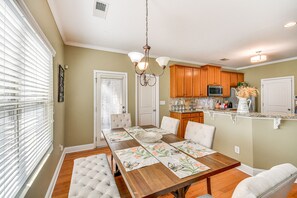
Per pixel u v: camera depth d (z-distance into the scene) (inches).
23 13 39.7
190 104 189.6
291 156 81.0
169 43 125.5
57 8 76.1
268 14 80.9
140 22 90.3
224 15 82.1
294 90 164.6
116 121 109.0
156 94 164.4
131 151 57.1
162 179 38.6
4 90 35.4
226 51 146.4
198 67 184.7
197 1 70.1
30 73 49.9
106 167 60.1
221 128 105.2
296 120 79.9
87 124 129.6
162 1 70.2
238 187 21.4
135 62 70.4
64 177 86.1
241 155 92.5
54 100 82.2
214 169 43.4
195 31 102.3
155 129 93.3
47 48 65.4
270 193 21.3
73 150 124.0
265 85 192.2
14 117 40.5
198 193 71.6
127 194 72.1
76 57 124.9
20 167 40.6
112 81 140.0
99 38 114.3
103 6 74.6
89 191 44.3
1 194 31.8
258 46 131.5
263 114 88.9
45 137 64.8
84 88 128.1
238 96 99.3
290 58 167.6
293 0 68.9
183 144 64.7
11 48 37.4
